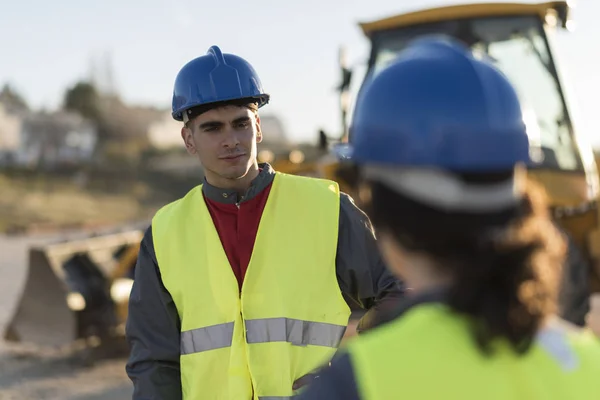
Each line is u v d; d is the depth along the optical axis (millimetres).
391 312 2252
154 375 2479
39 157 47906
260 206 2570
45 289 7047
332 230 2518
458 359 1100
